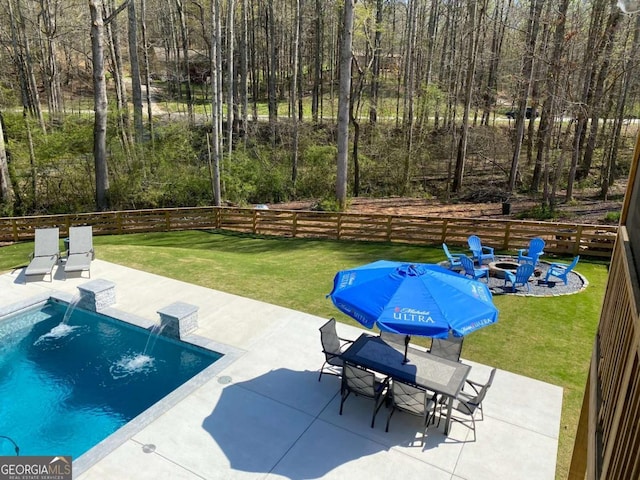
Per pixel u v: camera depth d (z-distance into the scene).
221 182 21.83
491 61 26.69
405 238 14.74
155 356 7.95
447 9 28.80
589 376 4.16
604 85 20.41
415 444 5.68
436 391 5.58
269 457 5.45
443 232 14.10
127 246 14.11
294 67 25.14
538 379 7.10
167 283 10.77
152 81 42.66
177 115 32.06
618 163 25.20
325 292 10.37
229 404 6.36
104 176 17.72
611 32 16.16
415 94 28.83
